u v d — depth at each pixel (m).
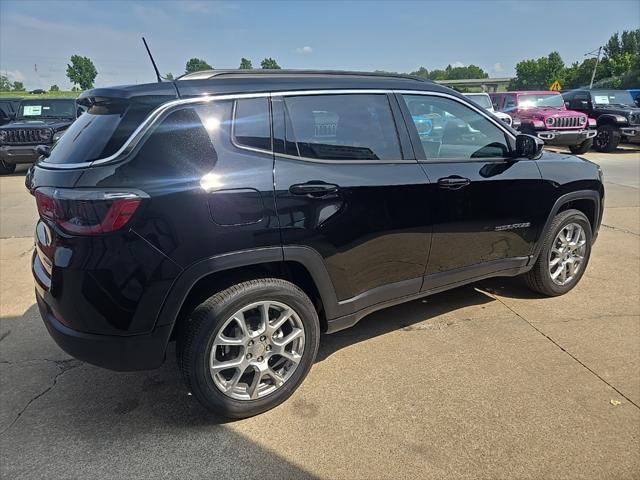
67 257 2.12
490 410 2.57
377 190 2.72
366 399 2.68
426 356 3.11
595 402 2.63
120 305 2.15
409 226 2.89
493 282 4.33
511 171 3.36
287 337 2.59
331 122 2.67
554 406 2.60
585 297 3.97
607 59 74.38
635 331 3.40
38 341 3.35
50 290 2.23
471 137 3.25
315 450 2.31
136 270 2.13
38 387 2.82
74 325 2.22
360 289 2.83
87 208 2.06
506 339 3.31
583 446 2.31
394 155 2.88
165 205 2.14
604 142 15.37
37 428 2.47
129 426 2.49
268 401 2.56
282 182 2.41
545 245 3.71
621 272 4.54
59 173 2.19
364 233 2.71
